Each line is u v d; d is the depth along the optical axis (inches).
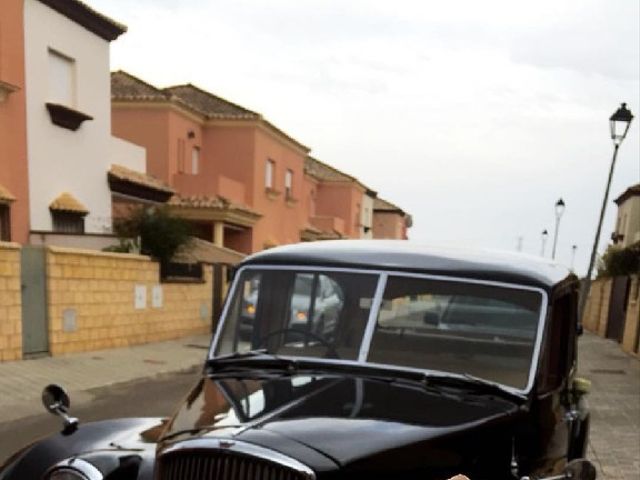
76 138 604.4
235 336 140.1
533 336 123.0
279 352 134.0
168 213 639.1
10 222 516.7
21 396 329.7
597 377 495.8
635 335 655.1
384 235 2197.3
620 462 263.1
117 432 137.2
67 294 458.9
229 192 954.7
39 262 436.8
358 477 89.9
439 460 99.7
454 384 119.2
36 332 433.7
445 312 126.9
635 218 1284.4
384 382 119.6
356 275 132.8
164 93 925.8
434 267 130.0
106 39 647.1
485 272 127.7
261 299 140.2
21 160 529.3
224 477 91.4
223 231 1009.5
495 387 118.4
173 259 619.5
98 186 644.7
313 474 86.4
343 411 105.8
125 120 908.0
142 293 561.3
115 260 518.0
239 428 97.4
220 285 725.3
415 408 109.7
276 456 88.5
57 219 575.2
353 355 126.7
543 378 123.3
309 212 1609.3
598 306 971.9
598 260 962.1
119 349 514.6
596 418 346.9
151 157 905.5
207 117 1019.9
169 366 462.3
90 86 622.2
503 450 110.4
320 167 1760.6
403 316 128.0
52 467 119.4
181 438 99.9
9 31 510.3
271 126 1060.5
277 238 1130.7
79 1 581.9
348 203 1673.2
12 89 508.7
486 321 125.4
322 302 133.9
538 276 127.6
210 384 126.0
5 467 129.8
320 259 137.1
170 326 611.8
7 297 404.8
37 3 541.0
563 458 144.3
